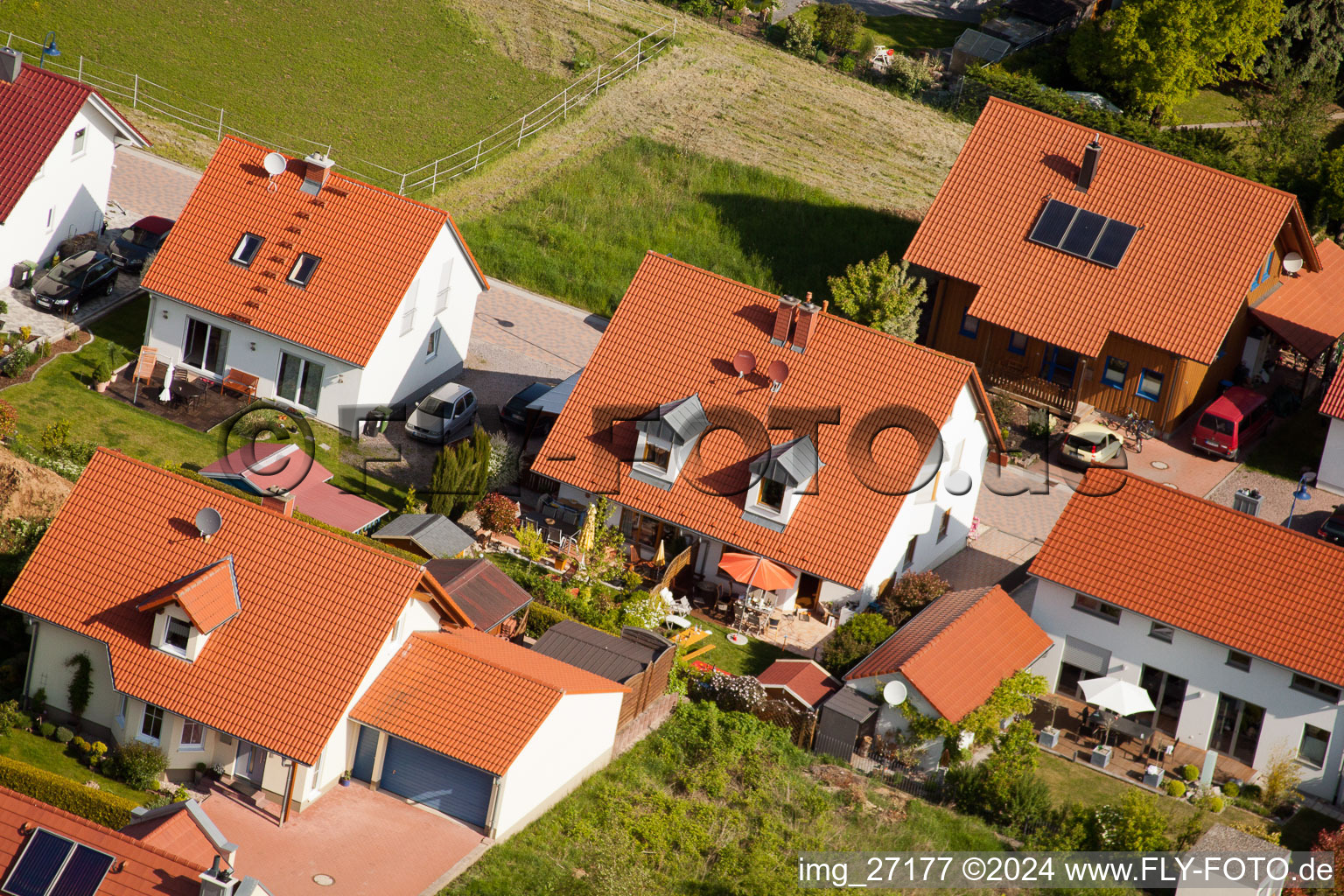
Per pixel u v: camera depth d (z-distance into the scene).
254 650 42.94
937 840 45.84
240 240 62.06
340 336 60.16
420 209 62.31
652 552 57.66
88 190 66.38
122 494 45.28
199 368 62.03
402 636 44.38
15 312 62.12
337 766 43.31
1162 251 67.81
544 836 43.19
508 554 56.41
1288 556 52.88
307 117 82.50
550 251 77.81
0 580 48.28
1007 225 69.62
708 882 42.69
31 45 81.12
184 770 43.22
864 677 50.28
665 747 47.91
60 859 35.16
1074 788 49.91
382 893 39.78
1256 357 71.06
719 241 79.44
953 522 60.56
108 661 43.81
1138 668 53.59
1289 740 51.53
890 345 57.78
